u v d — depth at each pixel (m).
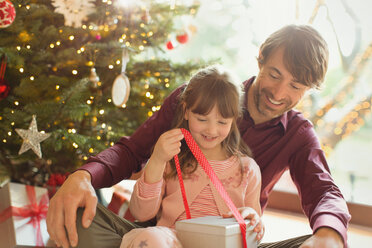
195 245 0.95
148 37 1.90
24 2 1.78
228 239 0.93
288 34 1.22
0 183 1.78
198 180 1.20
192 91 1.16
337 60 2.92
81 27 1.78
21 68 1.71
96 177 1.13
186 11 2.07
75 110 1.68
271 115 1.29
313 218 1.06
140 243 0.96
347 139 3.02
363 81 2.77
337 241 0.96
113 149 1.26
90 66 1.83
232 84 1.16
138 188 1.12
